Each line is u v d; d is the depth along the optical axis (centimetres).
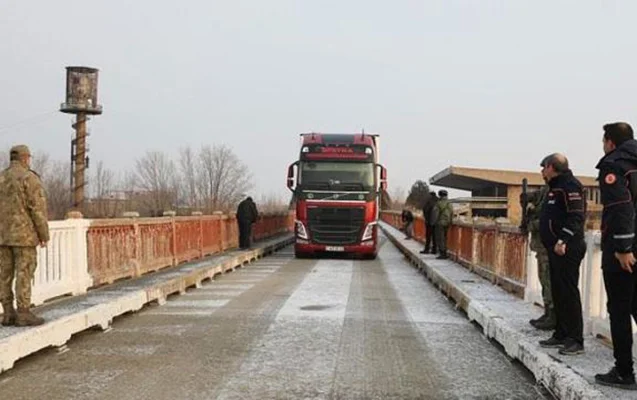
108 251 1084
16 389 556
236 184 5834
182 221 1527
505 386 586
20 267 682
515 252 1015
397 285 1354
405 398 545
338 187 1955
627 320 490
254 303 1060
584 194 605
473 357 698
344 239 1955
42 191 684
